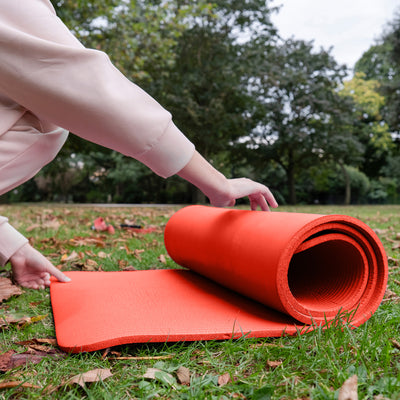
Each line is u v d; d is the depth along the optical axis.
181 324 1.51
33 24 1.43
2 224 2.13
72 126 1.45
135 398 1.07
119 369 1.24
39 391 1.09
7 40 1.32
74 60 1.36
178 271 2.59
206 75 20.53
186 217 2.49
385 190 36.00
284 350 1.35
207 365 1.28
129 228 5.10
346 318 1.61
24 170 1.64
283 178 31.75
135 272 2.53
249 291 1.75
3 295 1.97
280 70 22.34
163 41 12.30
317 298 1.81
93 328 1.46
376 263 1.70
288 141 24.64
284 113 25.75
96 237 4.22
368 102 31.22
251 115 22.94
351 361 1.26
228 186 1.70
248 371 1.24
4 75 1.35
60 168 24.92
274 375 1.19
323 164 28.50
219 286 2.21
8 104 1.54
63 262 2.96
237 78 20.62
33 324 1.67
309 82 24.22
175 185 28.98
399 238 4.48
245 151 25.69
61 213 8.43
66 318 1.60
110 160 29.80
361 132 33.25
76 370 1.23
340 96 25.98
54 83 1.35
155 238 4.31
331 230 1.69
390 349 1.31
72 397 1.04
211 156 23.09
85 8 10.89
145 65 16.28
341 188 33.69
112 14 10.94
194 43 20.30
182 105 18.62
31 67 1.34
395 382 1.07
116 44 11.38
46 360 1.29
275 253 1.55
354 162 28.98
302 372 1.20
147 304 1.79
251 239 1.72
